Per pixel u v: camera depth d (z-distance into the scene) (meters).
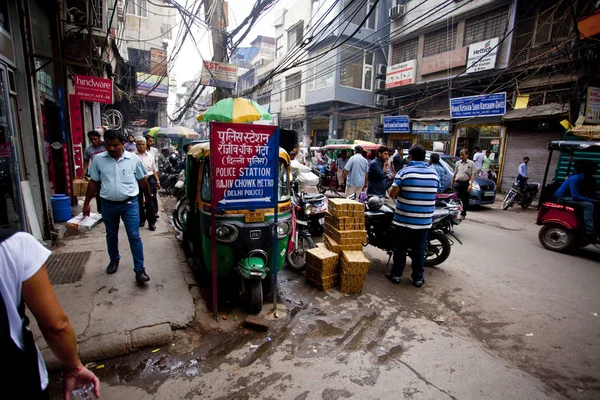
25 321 1.17
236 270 3.33
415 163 4.17
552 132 11.28
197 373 2.56
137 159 3.70
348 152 12.84
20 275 1.12
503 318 3.58
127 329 2.87
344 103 19.77
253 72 29.48
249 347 2.90
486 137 13.43
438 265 5.18
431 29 14.60
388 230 4.91
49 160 6.62
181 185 6.14
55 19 6.41
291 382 2.50
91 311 3.10
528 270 5.06
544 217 6.21
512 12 11.69
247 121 6.75
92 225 3.55
